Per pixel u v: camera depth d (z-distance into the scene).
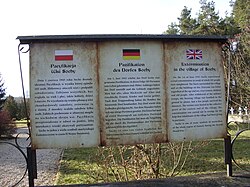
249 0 25.09
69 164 9.87
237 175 4.50
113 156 6.27
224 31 27.47
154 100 4.17
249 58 18.02
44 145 3.97
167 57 4.21
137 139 4.12
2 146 17.16
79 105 4.03
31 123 3.96
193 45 4.30
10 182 7.95
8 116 24.06
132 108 4.11
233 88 16.47
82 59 4.05
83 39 4.01
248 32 19.02
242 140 14.10
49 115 3.99
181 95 4.23
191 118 4.25
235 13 27.92
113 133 4.07
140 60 4.15
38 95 3.98
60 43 4.03
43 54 4.00
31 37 3.92
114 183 4.24
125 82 4.11
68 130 4.00
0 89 30.14
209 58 4.34
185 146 9.02
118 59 4.10
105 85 4.07
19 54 4.02
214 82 4.34
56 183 7.56
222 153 10.54
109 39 4.05
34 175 4.04
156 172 5.78
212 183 4.15
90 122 4.04
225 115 4.36
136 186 4.08
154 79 4.17
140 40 4.14
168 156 6.99
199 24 31.20
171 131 4.20
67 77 4.02
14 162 11.43
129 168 5.88
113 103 4.08
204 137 4.29
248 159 9.55
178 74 4.24
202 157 9.82
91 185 4.18
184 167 8.45
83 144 4.02
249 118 16.62
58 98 4.00
